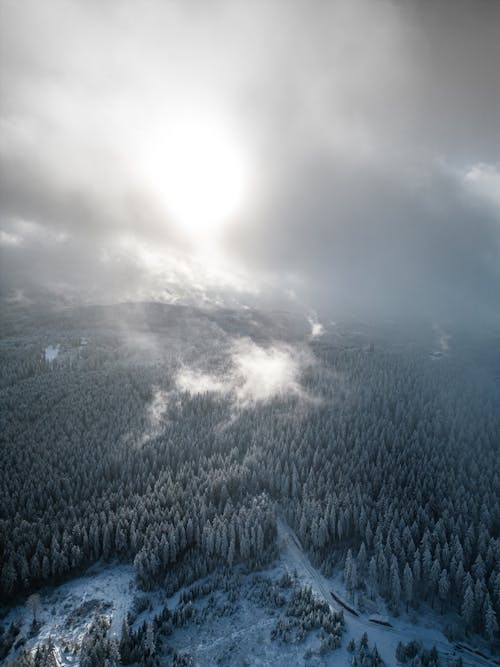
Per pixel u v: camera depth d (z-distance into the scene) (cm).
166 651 8325
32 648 8444
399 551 10019
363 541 11056
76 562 10438
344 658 8075
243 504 12406
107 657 7956
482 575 9162
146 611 9388
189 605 9194
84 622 9062
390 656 8169
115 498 12388
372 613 9150
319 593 9694
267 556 10719
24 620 9256
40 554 10369
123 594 9869
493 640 8462
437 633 8762
